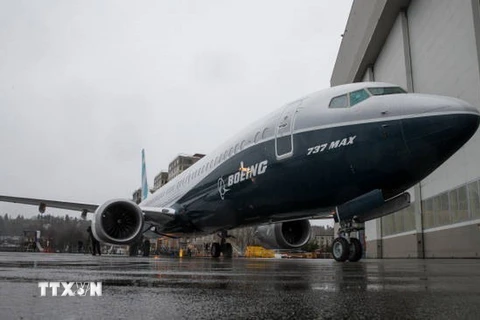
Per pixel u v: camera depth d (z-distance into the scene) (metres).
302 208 8.37
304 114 8.11
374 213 7.66
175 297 2.42
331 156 7.33
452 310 2.01
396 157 6.62
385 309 2.04
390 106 6.93
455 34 14.88
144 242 19.59
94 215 11.03
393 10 20.00
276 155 8.46
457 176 14.55
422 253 17.38
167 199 15.00
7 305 2.02
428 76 17.19
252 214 9.84
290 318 1.80
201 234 13.88
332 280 3.74
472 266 7.39
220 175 10.54
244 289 2.91
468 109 6.40
